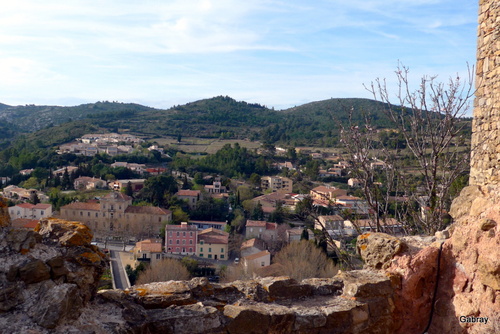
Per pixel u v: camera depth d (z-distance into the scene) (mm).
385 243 5867
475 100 6746
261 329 4617
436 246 5609
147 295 4715
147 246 38281
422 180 9281
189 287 4973
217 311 4504
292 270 22344
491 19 6379
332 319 4938
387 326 5320
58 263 4086
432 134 8555
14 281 3852
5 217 4312
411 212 9016
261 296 5176
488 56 6438
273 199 60594
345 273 5711
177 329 4297
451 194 9000
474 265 5016
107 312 4281
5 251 4008
